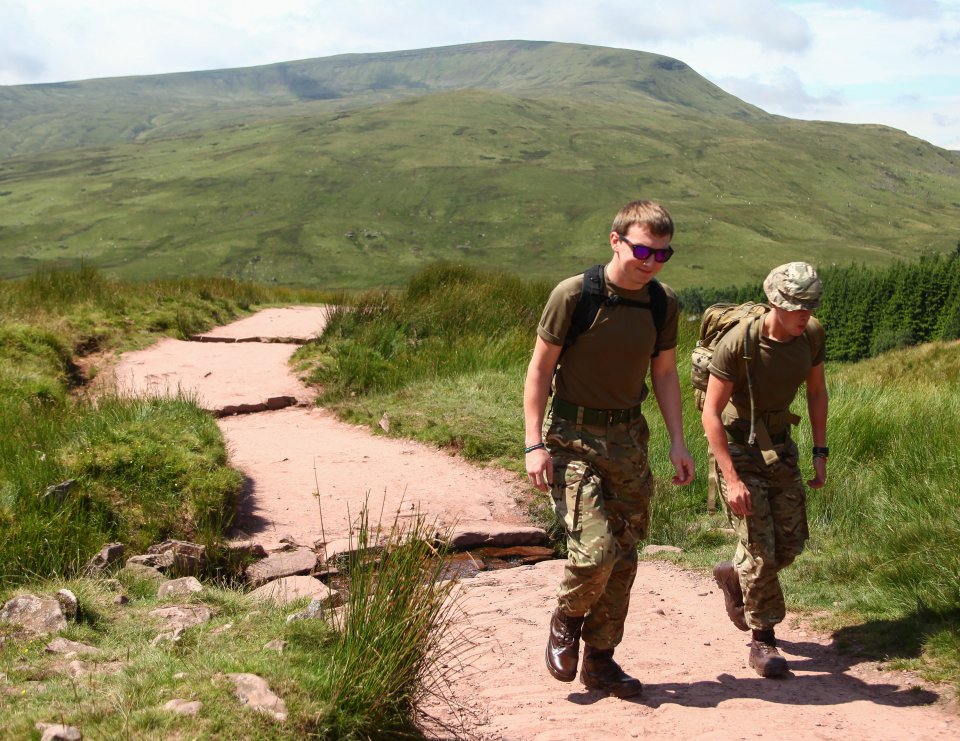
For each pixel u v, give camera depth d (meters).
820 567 5.13
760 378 3.64
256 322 16.05
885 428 7.80
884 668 3.70
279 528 6.50
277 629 3.51
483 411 9.30
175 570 5.28
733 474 3.64
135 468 6.23
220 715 2.54
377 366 11.48
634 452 3.35
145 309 14.48
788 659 3.98
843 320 118.50
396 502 7.14
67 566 5.12
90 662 3.33
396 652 2.93
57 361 11.30
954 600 4.05
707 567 5.75
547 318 3.26
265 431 9.55
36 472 5.97
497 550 6.51
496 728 3.10
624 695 3.47
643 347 3.27
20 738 2.43
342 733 2.70
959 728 3.02
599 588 3.23
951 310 105.50
